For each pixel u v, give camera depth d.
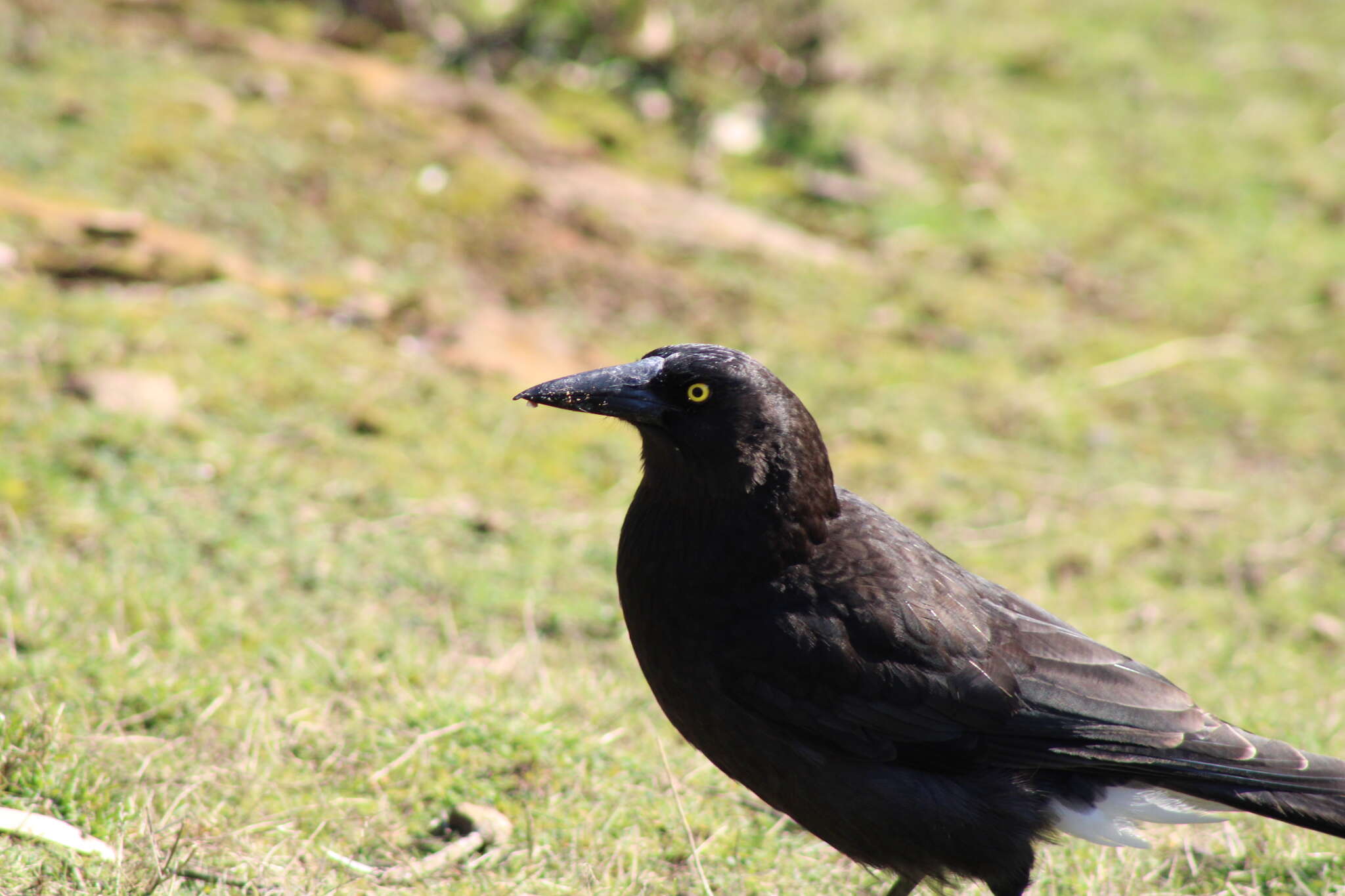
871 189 16.98
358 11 17.92
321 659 8.09
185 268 12.25
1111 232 16.94
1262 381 14.16
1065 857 7.16
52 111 14.06
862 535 6.61
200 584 8.72
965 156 18.00
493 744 7.47
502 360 12.27
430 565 9.50
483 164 15.23
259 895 6.16
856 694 6.34
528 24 17.98
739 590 6.41
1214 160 18.78
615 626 9.18
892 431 12.44
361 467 10.44
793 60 18.42
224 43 16.41
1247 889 6.88
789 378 12.95
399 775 7.20
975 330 14.53
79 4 16.55
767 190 16.73
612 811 7.15
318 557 9.32
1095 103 19.88
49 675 7.32
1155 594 10.48
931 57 20.30
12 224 12.14
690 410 6.32
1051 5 22.70
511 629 9.00
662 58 18.14
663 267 14.50
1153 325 15.11
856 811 6.44
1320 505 11.99
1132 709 6.39
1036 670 6.45
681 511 6.48
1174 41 21.91
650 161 16.70
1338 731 8.37
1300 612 10.33
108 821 6.36
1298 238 17.20
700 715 6.58
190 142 14.16
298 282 12.63
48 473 9.47
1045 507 11.58
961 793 6.36
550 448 11.27
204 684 7.50
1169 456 12.70
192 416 10.47
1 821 6.18
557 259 14.12
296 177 14.16
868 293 14.91
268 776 6.98
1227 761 6.25
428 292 12.99
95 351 10.78
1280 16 23.03
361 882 6.41
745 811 7.41
